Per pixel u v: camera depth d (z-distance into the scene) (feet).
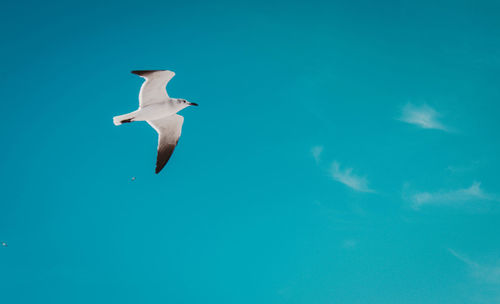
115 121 41.06
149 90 40.24
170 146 46.75
